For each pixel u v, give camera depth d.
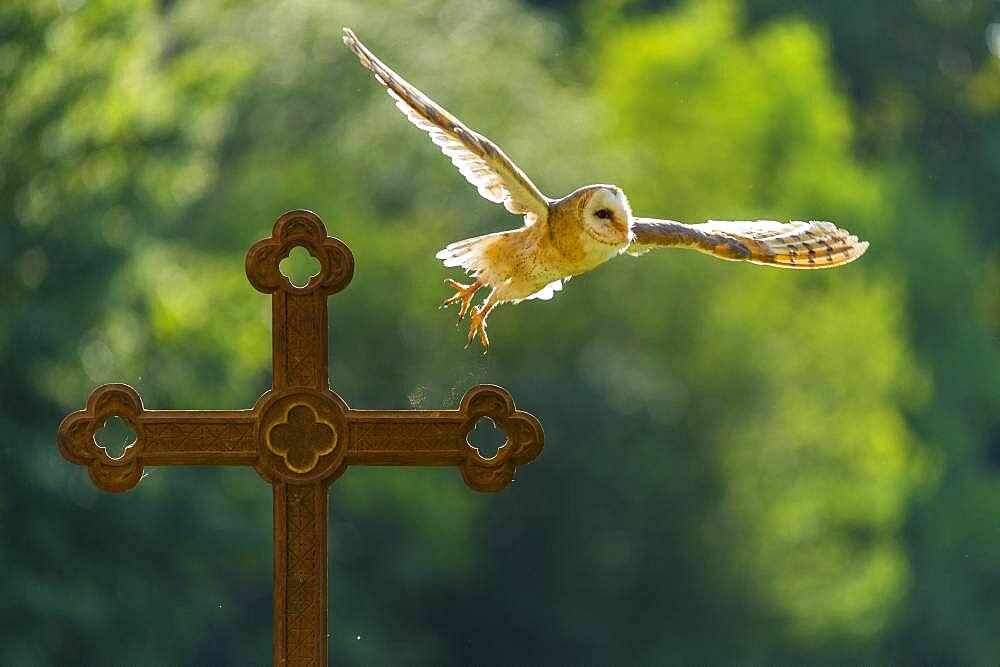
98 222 23.64
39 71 23.55
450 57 30.56
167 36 29.58
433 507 30.16
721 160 36.47
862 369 33.72
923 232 42.47
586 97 34.38
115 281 23.83
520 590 30.88
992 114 52.06
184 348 25.75
